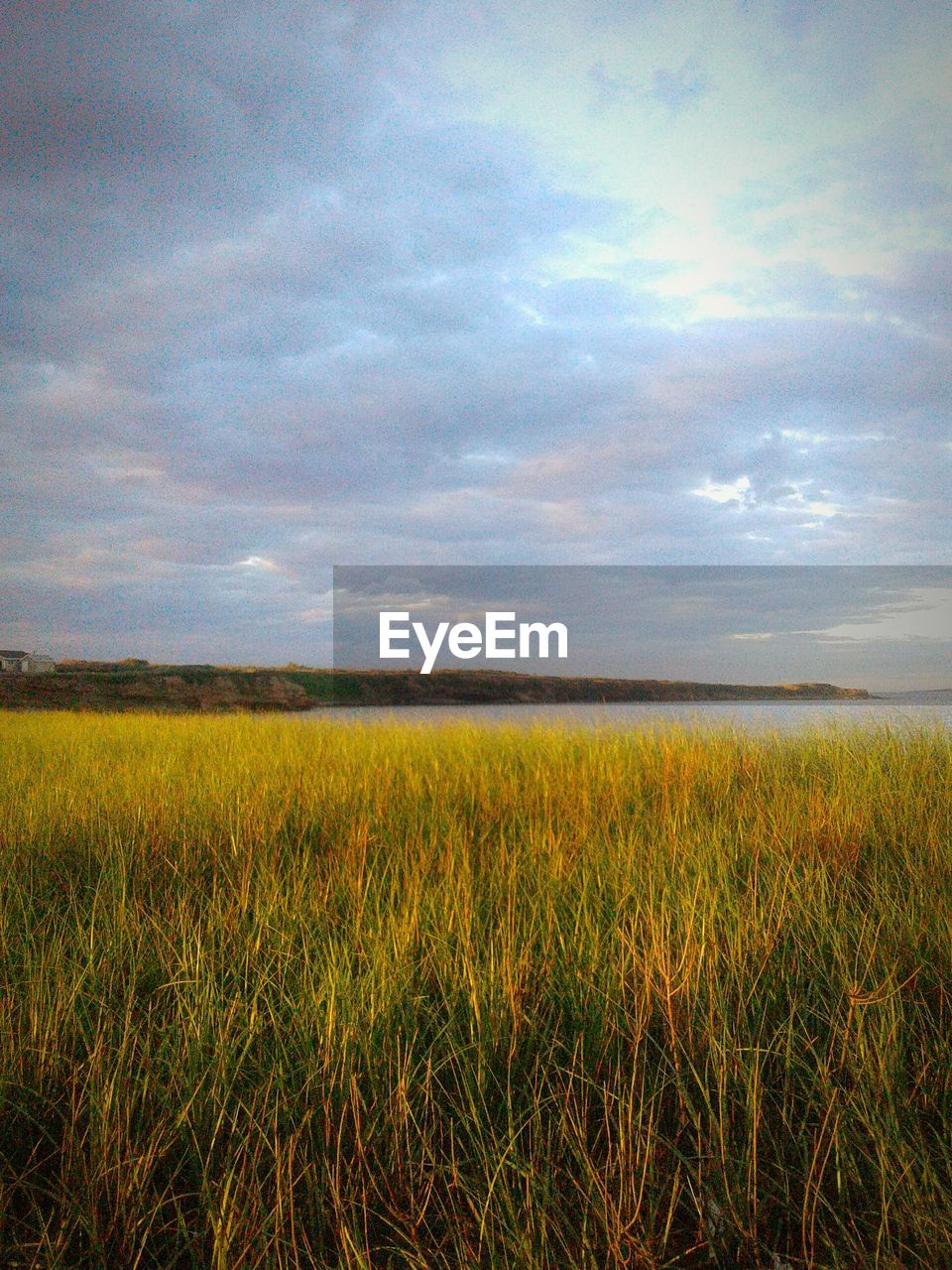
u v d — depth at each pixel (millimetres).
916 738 7949
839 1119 2211
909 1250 1869
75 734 12352
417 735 10844
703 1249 2004
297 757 8852
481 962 3168
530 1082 2508
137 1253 1961
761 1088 2375
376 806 6195
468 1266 1836
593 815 5855
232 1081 2438
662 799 6355
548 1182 2068
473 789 6953
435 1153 2307
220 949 3318
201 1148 2258
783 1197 2129
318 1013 2709
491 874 4418
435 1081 2561
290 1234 2016
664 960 2947
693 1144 2270
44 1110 2416
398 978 2953
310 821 5918
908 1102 2301
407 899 3928
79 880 4656
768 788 6656
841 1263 1900
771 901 3678
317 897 4074
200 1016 2725
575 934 3361
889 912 3643
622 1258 1873
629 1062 2660
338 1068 2451
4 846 5188
